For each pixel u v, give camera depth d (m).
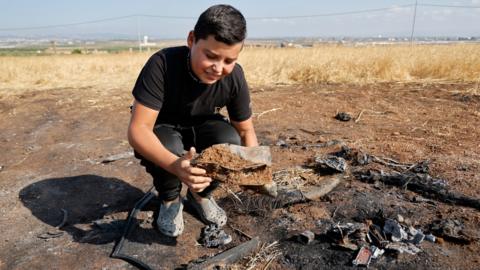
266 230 2.27
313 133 4.04
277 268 1.98
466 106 5.11
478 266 1.88
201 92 2.04
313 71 8.38
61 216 2.58
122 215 2.53
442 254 1.97
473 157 3.04
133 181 3.04
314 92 6.61
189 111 2.13
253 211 2.43
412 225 2.21
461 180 2.59
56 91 8.04
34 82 10.02
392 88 6.78
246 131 2.35
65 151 3.82
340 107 5.29
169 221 2.20
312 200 2.51
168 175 2.10
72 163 3.48
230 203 2.54
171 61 1.95
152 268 2.00
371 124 4.36
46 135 4.54
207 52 1.75
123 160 3.47
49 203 2.75
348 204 2.43
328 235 2.13
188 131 2.26
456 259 1.93
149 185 2.96
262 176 1.85
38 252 2.19
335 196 2.53
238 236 2.25
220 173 1.80
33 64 13.77
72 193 2.88
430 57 8.70
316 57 10.03
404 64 8.38
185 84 2.00
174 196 2.21
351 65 8.73
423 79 7.65
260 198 2.49
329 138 3.80
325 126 4.34
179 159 1.75
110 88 8.41
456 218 2.24
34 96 7.39
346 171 2.84
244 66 10.09
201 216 2.36
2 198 2.84
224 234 2.23
